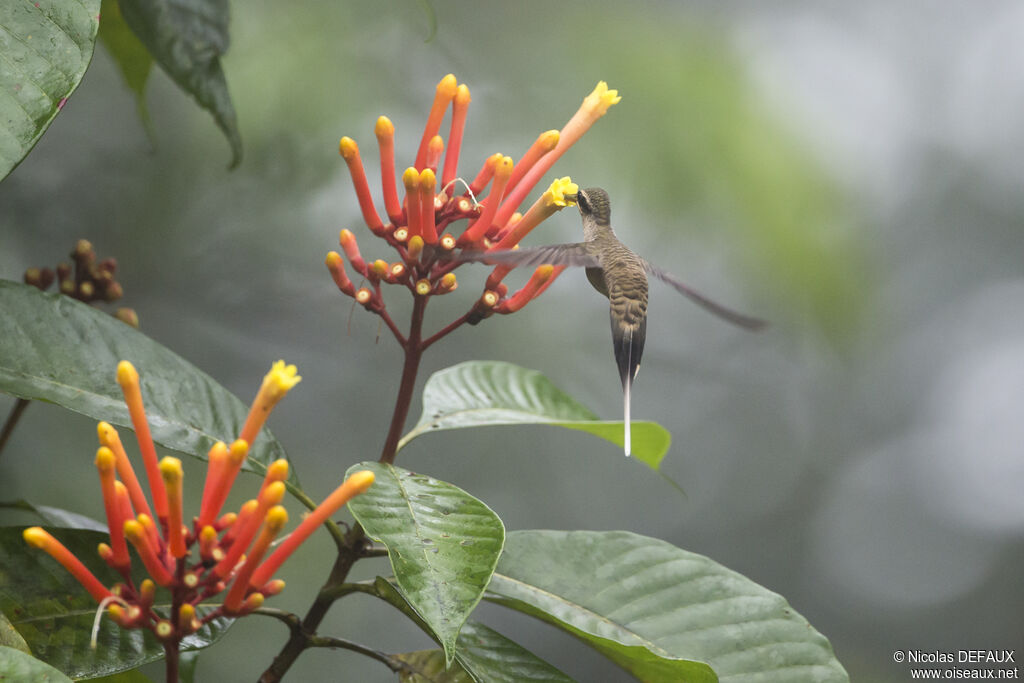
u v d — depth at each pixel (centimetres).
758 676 446
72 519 557
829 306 1080
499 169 412
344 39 1023
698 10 1073
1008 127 1742
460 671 425
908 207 1773
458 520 386
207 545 323
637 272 522
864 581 1689
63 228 959
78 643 406
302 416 1148
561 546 483
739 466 1608
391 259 1084
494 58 1052
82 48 340
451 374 563
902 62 1645
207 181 1020
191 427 450
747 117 1027
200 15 548
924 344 1802
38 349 439
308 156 1023
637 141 1010
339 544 438
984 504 1766
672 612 463
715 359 1540
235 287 1045
